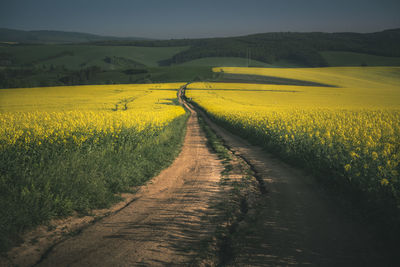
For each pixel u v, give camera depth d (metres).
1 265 3.76
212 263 3.90
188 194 7.21
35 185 5.78
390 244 4.35
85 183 6.51
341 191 6.97
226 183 8.26
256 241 4.54
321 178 8.24
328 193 7.10
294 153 11.47
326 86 104.75
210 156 13.30
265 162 11.55
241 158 12.58
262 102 59.88
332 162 8.36
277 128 16.02
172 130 20.97
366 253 4.14
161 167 10.62
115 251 4.19
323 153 9.45
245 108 42.62
